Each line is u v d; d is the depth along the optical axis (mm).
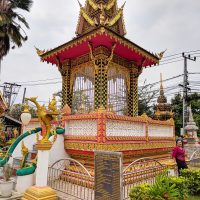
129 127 10914
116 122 10188
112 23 13539
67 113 12023
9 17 24562
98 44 12078
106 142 9359
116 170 6422
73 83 14203
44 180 7961
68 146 10805
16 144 10789
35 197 7484
